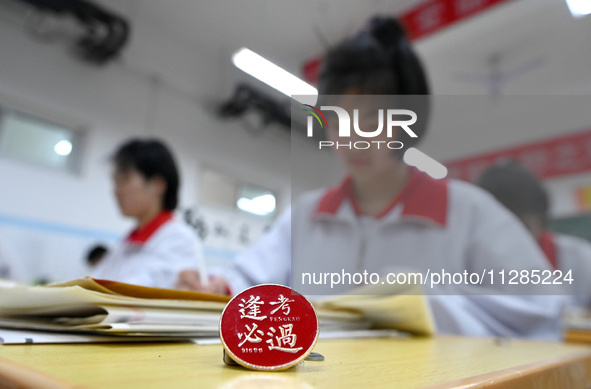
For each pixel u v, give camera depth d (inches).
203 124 175.6
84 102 140.3
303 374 9.6
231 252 173.8
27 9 128.5
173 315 14.4
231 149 183.6
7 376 7.7
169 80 166.6
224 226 174.1
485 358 13.8
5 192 120.1
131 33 155.9
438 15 96.7
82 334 14.2
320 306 20.1
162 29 164.6
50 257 124.6
